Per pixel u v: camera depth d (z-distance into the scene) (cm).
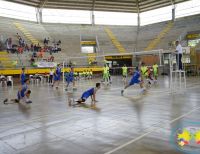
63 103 1075
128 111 831
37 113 851
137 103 1008
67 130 609
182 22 4088
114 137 540
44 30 4128
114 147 477
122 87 1823
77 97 1286
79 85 2109
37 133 590
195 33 3719
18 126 664
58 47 3803
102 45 4228
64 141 523
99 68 3691
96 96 1286
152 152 444
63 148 480
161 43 3944
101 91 1551
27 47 3375
